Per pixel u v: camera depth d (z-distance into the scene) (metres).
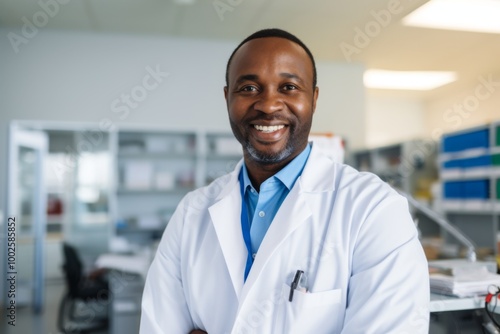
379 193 0.86
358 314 0.77
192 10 4.00
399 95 7.28
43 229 4.39
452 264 1.56
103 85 4.69
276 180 0.93
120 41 4.74
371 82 6.42
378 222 0.82
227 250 0.91
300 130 0.87
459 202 4.14
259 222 0.93
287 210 0.89
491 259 2.17
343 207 0.87
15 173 4.24
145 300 0.99
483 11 3.96
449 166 4.29
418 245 0.82
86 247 4.74
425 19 4.12
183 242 0.99
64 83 4.61
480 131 3.92
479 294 1.29
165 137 4.81
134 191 4.69
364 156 5.33
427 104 7.69
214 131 4.71
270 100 0.83
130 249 4.46
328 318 0.82
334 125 5.34
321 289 0.83
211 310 0.91
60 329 3.31
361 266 0.82
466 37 4.57
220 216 0.95
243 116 0.87
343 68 5.41
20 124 4.40
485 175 3.85
